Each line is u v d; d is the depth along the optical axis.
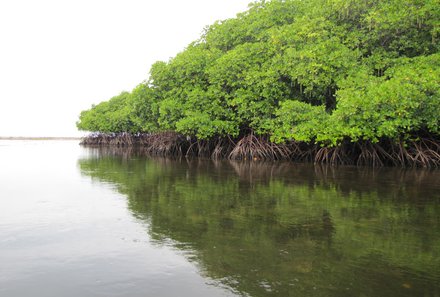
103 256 4.80
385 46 18.53
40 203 8.34
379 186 11.04
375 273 4.22
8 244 5.30
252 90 20.56
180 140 27.42
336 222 6.59
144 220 6.71
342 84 16.31
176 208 7.77
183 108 23.06
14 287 3.87
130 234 5.79
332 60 17.20
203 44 27.19
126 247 5.15
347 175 13.93
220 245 5.24
